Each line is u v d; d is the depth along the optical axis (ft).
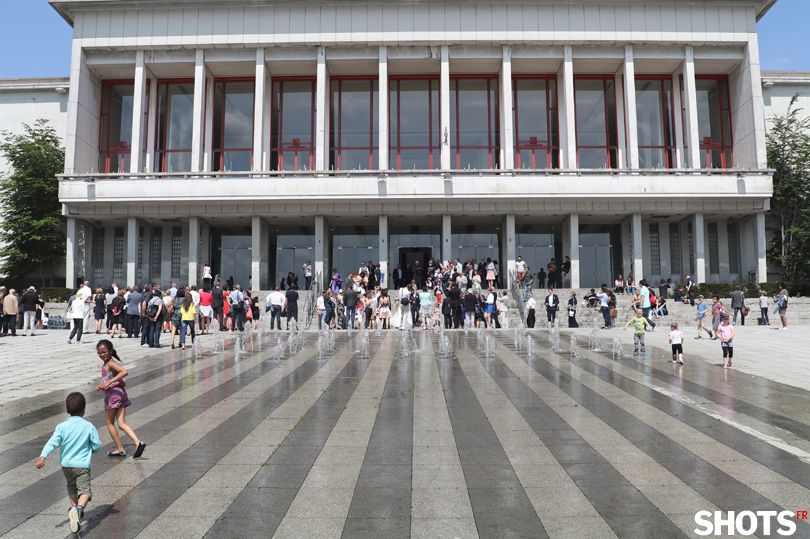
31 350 63.26
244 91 129.59
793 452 26.68
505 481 23.36
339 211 120.67
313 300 106.22
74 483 19.77
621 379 45.11
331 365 52.95
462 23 118.93
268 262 129.29
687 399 37.88
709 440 28.66
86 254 127.03
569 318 90.79
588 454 26.68
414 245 132.57
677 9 120.06
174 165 128.06
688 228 130.11
